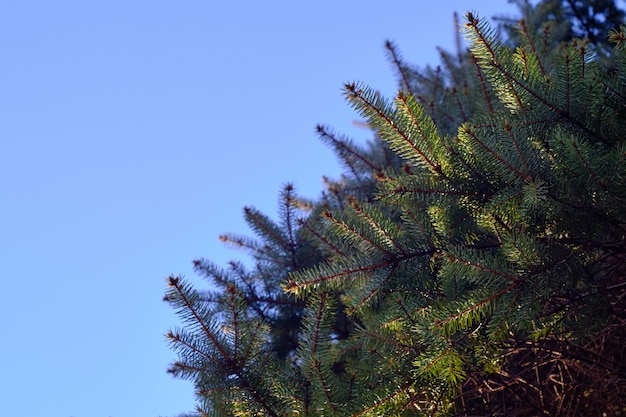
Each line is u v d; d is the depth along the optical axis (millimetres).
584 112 3912
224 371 4043
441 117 6301
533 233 3912
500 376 4461
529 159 3803
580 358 4156
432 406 4094
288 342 6516
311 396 4180
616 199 3670
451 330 3830
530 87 3959
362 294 4121
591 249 3814
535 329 3982
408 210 4199
